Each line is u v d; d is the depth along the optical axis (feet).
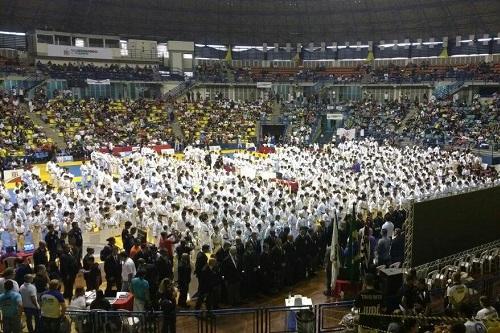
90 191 76.02
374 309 31.89
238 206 64.18
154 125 157.99
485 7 159.12
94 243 62.85
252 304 44.88
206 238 56.03
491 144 125.08
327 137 161.68
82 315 32.89
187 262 43.62
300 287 49.24
